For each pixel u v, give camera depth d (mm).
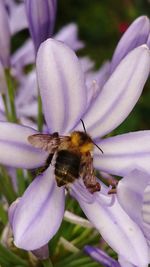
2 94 214
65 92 177
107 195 176
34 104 309
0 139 173
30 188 175
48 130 185
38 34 210
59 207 174
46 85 176
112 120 182
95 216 174
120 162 181
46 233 166
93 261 202
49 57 173
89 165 179
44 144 176
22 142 175
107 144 183
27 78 312
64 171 177
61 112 180
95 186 176
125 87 178
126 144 181
